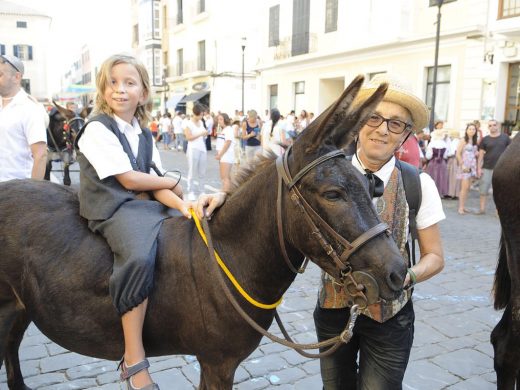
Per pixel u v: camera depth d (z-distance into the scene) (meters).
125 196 2.06
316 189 1.62
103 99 2.15
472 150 9.38
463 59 14.99
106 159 2.00
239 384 3.22
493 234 7.74
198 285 1.91
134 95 2.13
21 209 2.19
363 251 1.55
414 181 2.03
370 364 2.08
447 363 3.53
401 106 1.94
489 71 14.16
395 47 17.31
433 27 15.92
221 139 10.14
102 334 2.04
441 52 15.63
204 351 1.95
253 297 1.91
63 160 8.66
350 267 1.58
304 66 21.92
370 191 1.87
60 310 2.04
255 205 1.87
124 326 1.92
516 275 2.70
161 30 38.69
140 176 2.06
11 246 2.14
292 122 16.75
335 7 20.09
